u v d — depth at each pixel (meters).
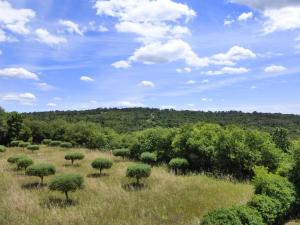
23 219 10.45
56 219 10.41
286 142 19.83
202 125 22.53
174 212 11.08
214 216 7.69
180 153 20.92
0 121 43.00
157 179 16.52
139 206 11.75
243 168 17.98
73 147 36.97
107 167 17.97
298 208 11.18
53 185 12.55
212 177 17.73
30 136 44.69
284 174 12.37
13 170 19.50
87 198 13.04
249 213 8.34
